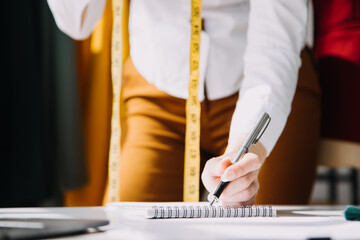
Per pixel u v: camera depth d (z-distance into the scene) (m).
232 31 1.50
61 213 0.86
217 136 1.53
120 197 1.53
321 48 1.98
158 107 1.57
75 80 2.41
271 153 1.45
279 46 1.25
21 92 2.27
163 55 1.54
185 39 1.52
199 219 0.74
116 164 1.55
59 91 2.38
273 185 1.44
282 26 1.26
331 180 5.66
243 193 0.90
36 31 2.36
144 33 1.58
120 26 1.67
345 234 0.54
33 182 2.28
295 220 0.73
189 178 1.39
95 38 2.48
